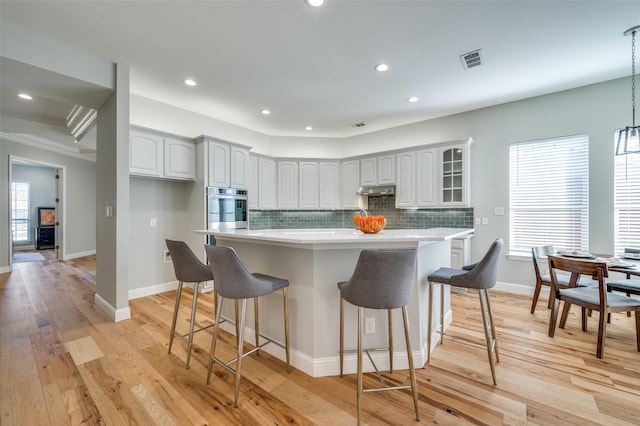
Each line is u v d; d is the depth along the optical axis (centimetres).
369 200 550
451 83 347
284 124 506
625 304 229
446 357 226
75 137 506
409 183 470
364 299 162
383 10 221
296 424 158
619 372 204
